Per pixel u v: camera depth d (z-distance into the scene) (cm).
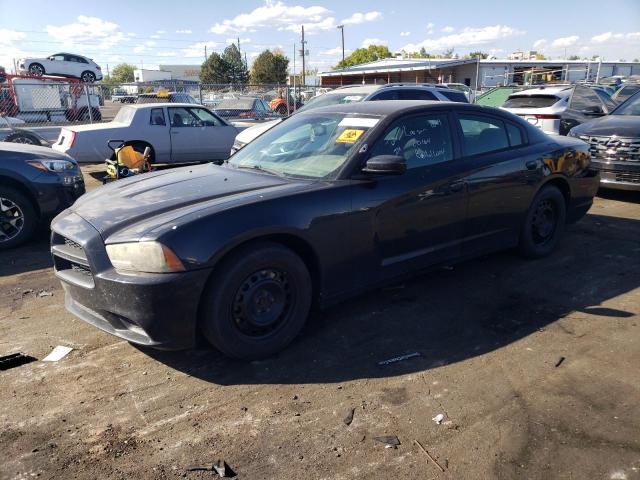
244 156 457
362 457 256
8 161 579
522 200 491
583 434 270
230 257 321
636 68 4159
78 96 1672
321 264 360
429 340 372
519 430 273
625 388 311
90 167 1261
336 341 372
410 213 402
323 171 385
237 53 6600
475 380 321
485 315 410
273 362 345
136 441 269
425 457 255
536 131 523
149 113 1118
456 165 437
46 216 606
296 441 268
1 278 507
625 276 489
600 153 782
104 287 314
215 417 288
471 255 464
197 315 318
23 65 2883
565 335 377
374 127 399
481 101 1639
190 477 244
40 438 272
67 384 321
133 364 344
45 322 406
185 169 456
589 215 724
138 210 341
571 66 3900
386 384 318
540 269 508
